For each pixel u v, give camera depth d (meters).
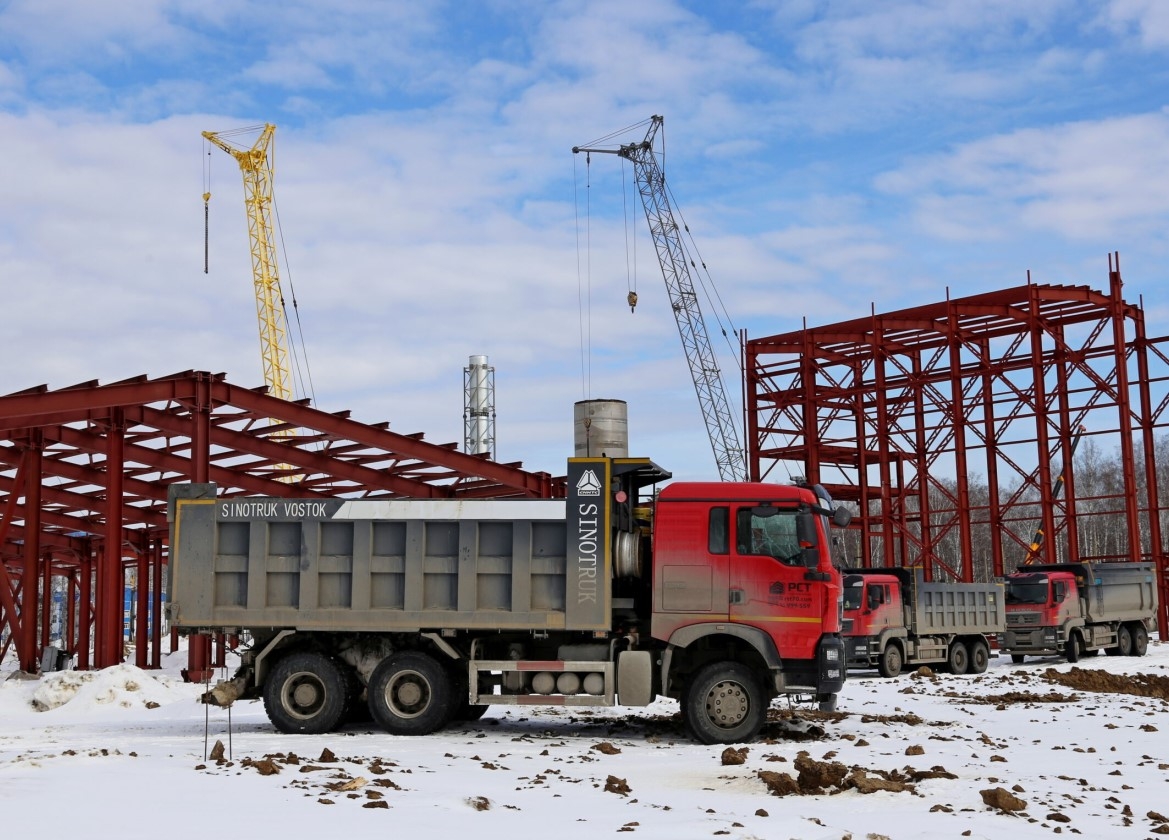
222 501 17.45
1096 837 9.34
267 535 17.31
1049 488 50.59
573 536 16.47
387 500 17.09
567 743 15.95
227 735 17.12
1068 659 40.25
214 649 40.03
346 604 17.05
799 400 58.00
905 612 34.19
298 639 17.55
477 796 10.86
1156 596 44.09
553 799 11.04
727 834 9.23
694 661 16.59
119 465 34.16
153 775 11.66
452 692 16.94
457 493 45.25
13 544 58.25
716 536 16.20
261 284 101.69
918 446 55.88
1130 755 14.60
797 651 15.87
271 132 103.25
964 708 21.72
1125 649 43.12
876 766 13.18
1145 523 91.50
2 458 39.59
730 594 16.05
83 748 15.19
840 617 16.23
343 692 17.06
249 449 38.66
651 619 16.41
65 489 47.19
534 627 16.50
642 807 10.65
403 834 9.01
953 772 12.71
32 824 9.09
